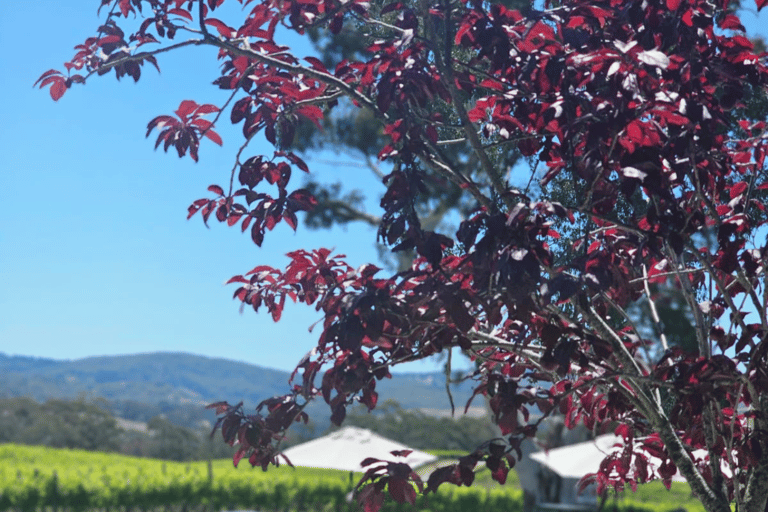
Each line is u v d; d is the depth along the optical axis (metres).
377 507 3.01
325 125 14.88
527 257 2.51
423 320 2.81
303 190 3.42
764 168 4.00
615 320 4.23
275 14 3.21
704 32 2.89
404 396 191.38
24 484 14.99
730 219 3.09
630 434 3.88
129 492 16.11
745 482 3.57
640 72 2.59
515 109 3.07
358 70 3.45
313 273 3.43
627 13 2.84
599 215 2.85
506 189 3.06
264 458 3.37
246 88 3.33
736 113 4.23
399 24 3.11
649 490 19.80
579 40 2.88
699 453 4.31
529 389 3.13
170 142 3.58
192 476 17.44
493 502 18.27
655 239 2.75
